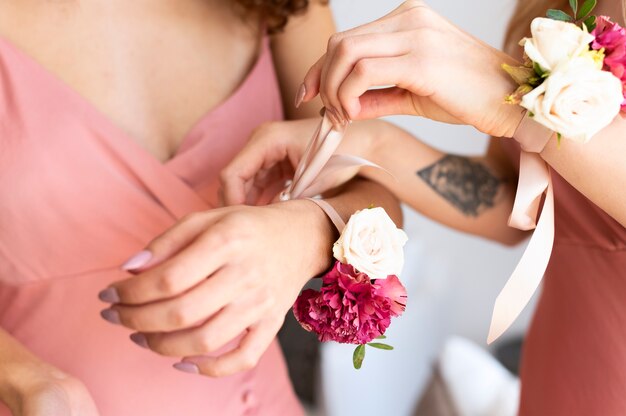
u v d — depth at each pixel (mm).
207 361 509
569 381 743
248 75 760
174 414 678
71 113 655
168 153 721
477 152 1610
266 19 759
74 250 660
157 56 718
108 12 695
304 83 560
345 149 723
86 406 529
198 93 738
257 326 509
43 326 653
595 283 716
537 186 547
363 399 1486
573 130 479
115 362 663
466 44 522
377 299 512
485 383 1493
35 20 669
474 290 1806
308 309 526
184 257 473
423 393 1630
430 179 770
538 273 543
